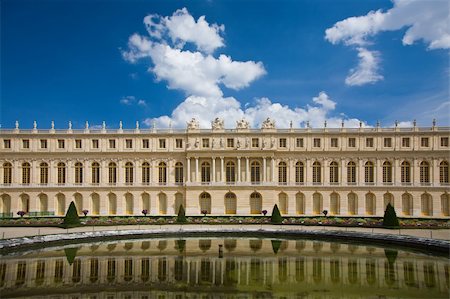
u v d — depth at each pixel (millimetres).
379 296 28547
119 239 56156
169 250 46875
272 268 37250
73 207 67562
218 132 92562
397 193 89938
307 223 69688
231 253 44812
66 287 31328
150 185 92188
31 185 92500
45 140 94312
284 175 92938
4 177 93500
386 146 91625
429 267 37406
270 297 28438
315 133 92625
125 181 93625
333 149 92125
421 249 46281
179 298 28422
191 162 92562
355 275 34469
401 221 72500
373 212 90625
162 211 92875
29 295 29312
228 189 90312
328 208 91125
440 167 90000
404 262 39719
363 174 91438
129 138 94188
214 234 60344
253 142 92875
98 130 94438
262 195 90125
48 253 44969
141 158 93562
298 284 31734
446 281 32469
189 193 90562
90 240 53969
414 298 28031
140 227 65500
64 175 93750
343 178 91438
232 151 91312
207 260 40906
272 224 70688
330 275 34531
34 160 93312
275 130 92562
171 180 92875
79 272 36000
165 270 36625
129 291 30219
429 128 90750
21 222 69688
